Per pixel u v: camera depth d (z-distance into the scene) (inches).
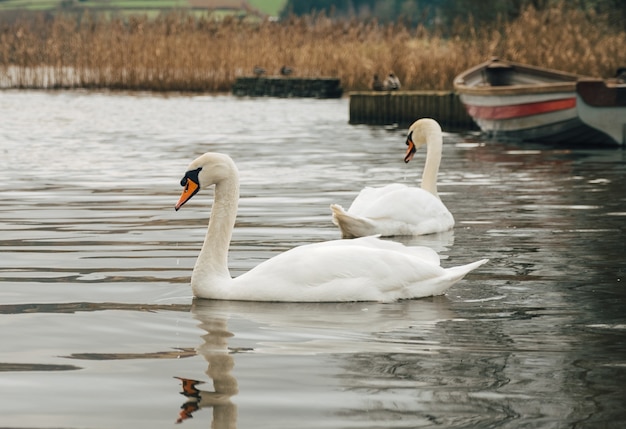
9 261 423.5
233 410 243.4
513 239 482.6
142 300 354.3
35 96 1795.0
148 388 259.8
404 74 1764.3
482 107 1118.4
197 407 245.4
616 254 443.8
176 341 302.8
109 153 917.2
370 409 244.2
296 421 235.9
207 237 362.0
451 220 512.4
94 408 245.0
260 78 1892.2
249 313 335.9
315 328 317.1
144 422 235.6
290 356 287.4
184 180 364.2
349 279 351.9
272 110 1561.3
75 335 309.7
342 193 645.9
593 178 731.4
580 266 417.7
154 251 446.0
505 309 344.2
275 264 357.7
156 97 1812.3
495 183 705.0
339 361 282.7
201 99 1795.0
